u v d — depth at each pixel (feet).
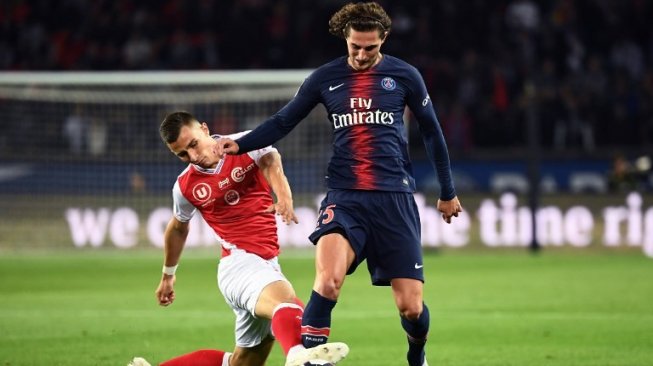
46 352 94.63
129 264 184.55
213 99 214.90
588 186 219.82
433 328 109.29
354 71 68.95
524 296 136.36
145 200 208.13
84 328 110.22
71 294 141.79
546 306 126.31
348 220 67.15
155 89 232.73
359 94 68.28
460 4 286.46
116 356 92.63
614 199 199.41
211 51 279.28
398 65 69.31
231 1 291.99
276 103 217.56
